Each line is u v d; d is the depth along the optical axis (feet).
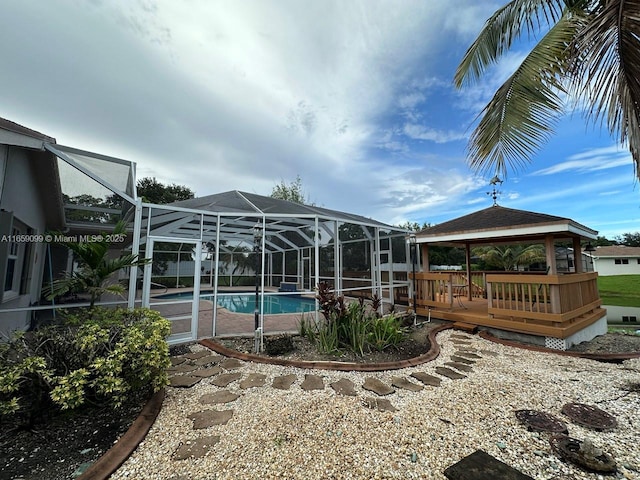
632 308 51.39
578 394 12.31
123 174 20.70
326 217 25.91
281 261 46.34
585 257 47.91
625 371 15.26
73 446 8.82
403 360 16.62
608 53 9.21
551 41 12.81
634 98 8.84
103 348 10.66
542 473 7.56
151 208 20.24
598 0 10.76
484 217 28.58
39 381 9.48
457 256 84.38
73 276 13.64
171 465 7.95
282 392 12.55
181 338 20.33
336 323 19.35
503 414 10.63
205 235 35.40
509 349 19.48
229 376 14.38
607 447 8.68
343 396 12.14
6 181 15.64
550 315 20.12
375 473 7.63
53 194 22.31
